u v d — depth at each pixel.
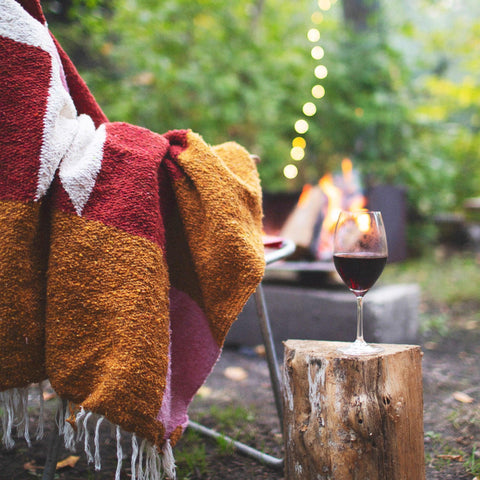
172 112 4.43
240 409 1.97
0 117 1.22
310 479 1.34
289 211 3.49
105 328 1.22
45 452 1.69
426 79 6.31
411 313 2.79
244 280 1.32
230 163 1.49
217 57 4.40
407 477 1.33
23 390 1.25
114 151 1.29
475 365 2.46
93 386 1.22
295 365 1.36
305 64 4.96
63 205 1.24
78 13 3.66
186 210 1.37
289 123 4.93
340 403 1.31
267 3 5.18
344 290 2.76
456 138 6.78
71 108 1.29
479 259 5.45
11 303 1.19
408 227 5.54
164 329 1.25
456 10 6.71
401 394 1.32
